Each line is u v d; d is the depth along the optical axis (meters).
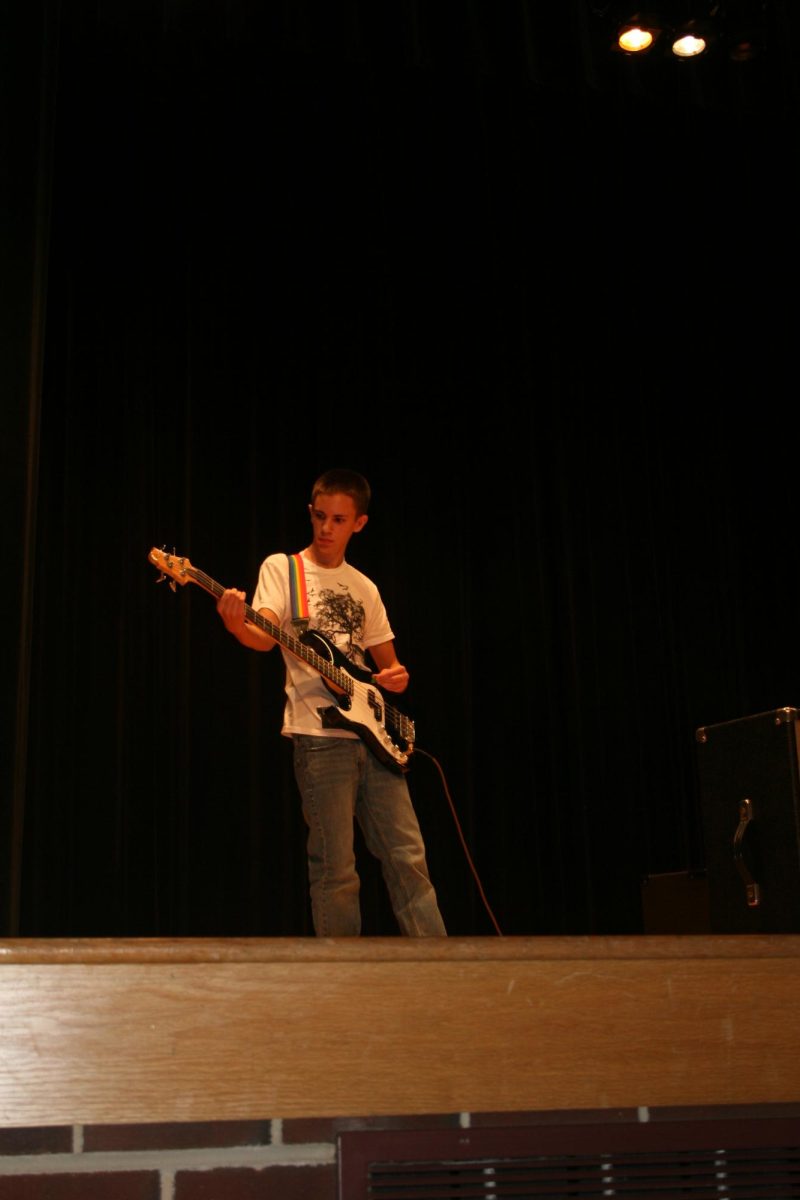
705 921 2.86
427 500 4.09
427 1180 1.07
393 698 3.88
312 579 2.64
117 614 3.58
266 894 3.58
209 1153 1.05
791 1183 1.14
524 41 3.96
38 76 2.88
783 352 4.62
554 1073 1.07
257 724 3.68
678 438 4.47
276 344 4.00
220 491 3.81
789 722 1.91
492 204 4.38
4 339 2.73
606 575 4.28
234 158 4.07
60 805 3.42
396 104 4.33
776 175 4.64
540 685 4.10
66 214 3.81
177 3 3.68
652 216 4.59
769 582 4.46
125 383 3.77
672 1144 1.12
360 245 4.17
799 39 4.11
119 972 1.01
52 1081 0.98
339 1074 1.03
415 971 1.07
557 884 3.95
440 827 3.84
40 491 3.60
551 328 4.38
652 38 3.89
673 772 4.19
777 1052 1.12
